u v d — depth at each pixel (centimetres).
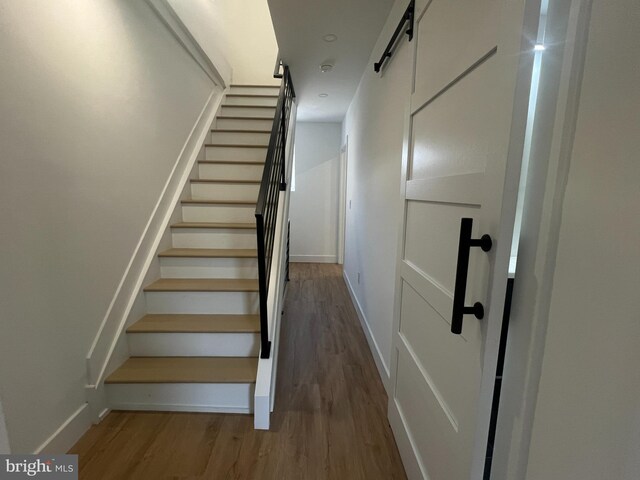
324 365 225
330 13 201
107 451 145
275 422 167
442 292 101
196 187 282
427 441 114
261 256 164
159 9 224
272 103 376
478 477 81
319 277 462
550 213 64
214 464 140
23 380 121
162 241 231
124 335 183
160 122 231
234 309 206
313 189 536
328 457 145
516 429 75
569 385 59
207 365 181
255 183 280
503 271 72
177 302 205
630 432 48
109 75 172
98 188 163
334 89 347
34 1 123
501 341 82
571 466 58
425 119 123
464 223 74
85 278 154
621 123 49
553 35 64
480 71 82
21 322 120
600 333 53
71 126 144
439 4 111
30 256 123
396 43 185
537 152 68
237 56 452
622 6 49
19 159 117
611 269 51
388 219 206
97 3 162
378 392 194
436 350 108
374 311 243
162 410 171
